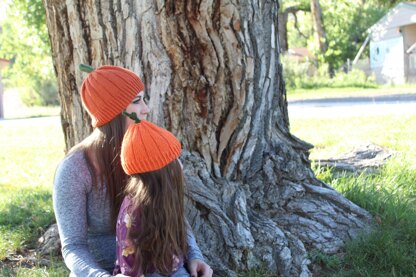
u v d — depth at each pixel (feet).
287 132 13.88
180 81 11.94
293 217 13.08
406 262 12.12
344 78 100.22
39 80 120.37
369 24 132.77
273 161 13.33
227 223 11.80
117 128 8.20
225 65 12.01
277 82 13.57
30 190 22.58
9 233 14.92
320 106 56.85
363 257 12.28
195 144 12.33
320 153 25.70
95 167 8.17
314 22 113.60
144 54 11.81
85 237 8.14
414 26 106.83
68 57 12.52
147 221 7.61
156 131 7.77
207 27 11.71
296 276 11.72
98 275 7.59
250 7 12.04
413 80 104.83
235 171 12.84
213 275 11.23
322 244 12.76
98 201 8.29
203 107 12.14
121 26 11.80
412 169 19.49
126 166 7.71
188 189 11.82
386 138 28.40
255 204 13.08
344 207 13.62
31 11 61.11
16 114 91.50
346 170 20.57
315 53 113.80
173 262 8.05
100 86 8.12
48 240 14.07
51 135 46.29
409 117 37.09
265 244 11.93
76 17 12.10
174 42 11.73
